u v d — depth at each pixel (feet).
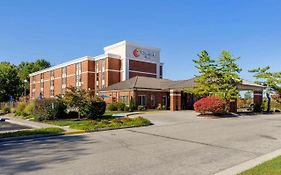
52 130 48.49
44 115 72.90
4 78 224.94
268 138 41.65
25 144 37.73
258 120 72.43
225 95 93.20
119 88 139.64
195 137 42.75
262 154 30.48
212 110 82.99
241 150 32.60
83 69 183.21
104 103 77.92
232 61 94.63
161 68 197.47
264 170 21.61
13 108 112.78
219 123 64.18
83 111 73.97
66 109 76.95
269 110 119.75
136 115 91.81
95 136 44.93
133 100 124.16
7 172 23.24
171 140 40.01
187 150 32.53
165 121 69.67
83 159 27.91
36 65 306.55
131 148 33.81
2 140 40.65
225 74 92.99
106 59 171.63
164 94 144.36
